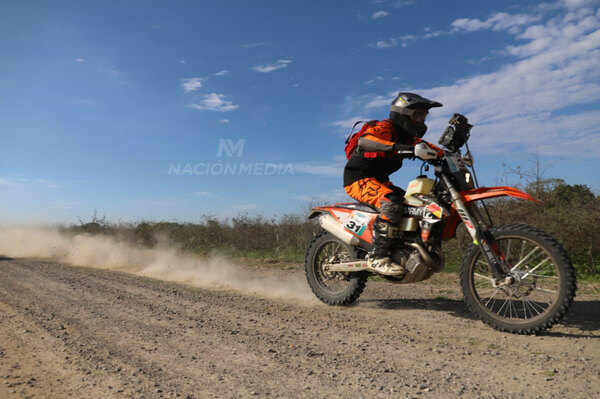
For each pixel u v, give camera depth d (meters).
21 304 4.46
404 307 4.35
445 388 2.19
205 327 3.53
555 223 6.34
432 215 3.70
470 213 3.60
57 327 3.50
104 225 13.99
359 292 4.39
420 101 3.91
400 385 2.25
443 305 4.39
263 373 2.46
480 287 4.95
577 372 2.38
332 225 4.52
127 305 4.44
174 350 2.89
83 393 2.17
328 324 3.65
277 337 3.23
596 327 3.35
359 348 2.94
